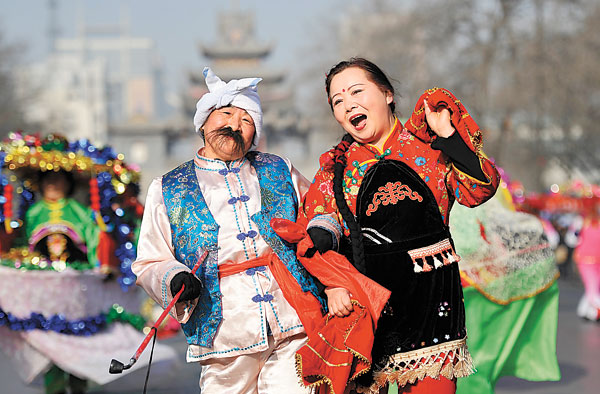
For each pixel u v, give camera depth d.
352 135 7.94
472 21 65.38
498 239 12.56
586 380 16.23
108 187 15.33
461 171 7.43
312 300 8.27
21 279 14.52
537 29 65.06
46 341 14.38
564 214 46.09
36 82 117.75
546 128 72.94
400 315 7.55
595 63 64.69
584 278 26.70
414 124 7.75
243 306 8.24
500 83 66.62
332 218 7.73
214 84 8.78
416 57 70.06
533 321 13.14
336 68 8.01
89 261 15.09
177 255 8.44
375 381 7.59
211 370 8.38
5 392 15.83
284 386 8.27
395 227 7.62
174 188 8.55
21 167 15.12
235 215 8.45
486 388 12.40
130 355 14.92
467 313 12.40
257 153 9.01
